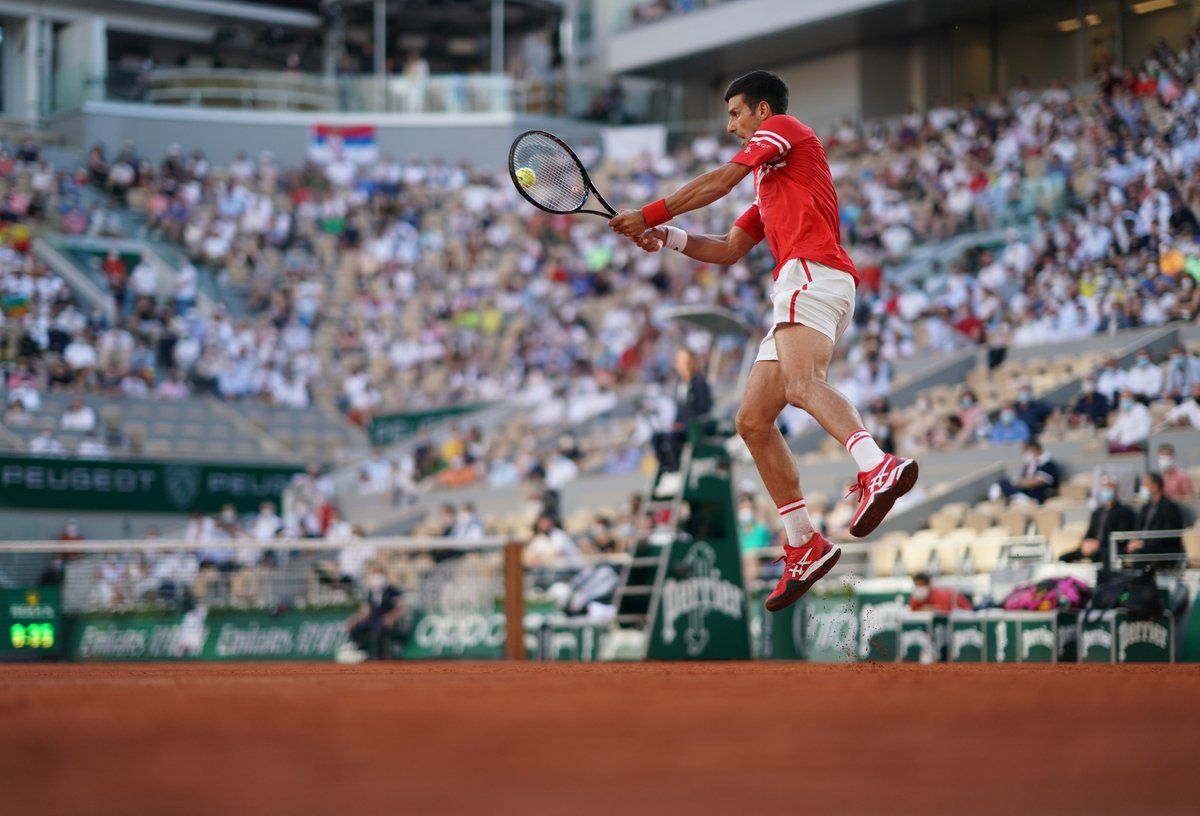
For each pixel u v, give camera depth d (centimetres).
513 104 3444
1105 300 1905
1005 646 1110
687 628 1149
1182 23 2677
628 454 2070
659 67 3462
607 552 1583
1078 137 2428
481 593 1483
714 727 243
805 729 239
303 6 4134
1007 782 170
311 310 2789
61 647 1489
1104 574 1080
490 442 2361
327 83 3438
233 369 2564
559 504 2027
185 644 1496
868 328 2105
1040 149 2477
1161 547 1125
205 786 168
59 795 159
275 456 2422
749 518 1481
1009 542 1299
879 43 3183
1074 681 390
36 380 2339
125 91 3312
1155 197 1972
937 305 2198
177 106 3341
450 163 3419
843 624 1274
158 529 2158
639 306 2556
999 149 2522
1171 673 489
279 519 2227
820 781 172
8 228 2673
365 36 3922
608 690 349
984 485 1581
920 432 1791
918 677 429
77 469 2089
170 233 2948
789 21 3105
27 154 3036
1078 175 2348
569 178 522
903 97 3159
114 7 3806
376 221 3095
